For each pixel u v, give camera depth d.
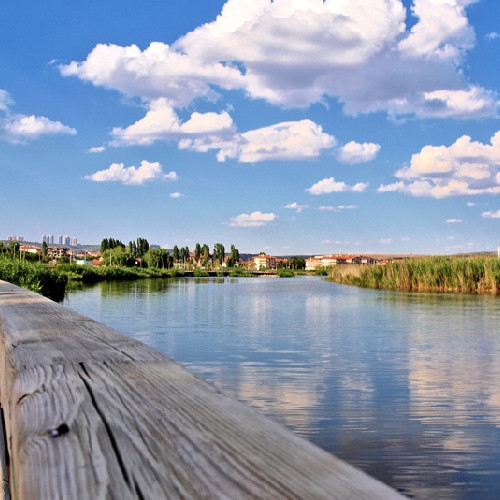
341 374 7.54
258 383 6.99
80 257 159.12
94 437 0.81
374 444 4.68
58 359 1.38
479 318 14.77
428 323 13.78
